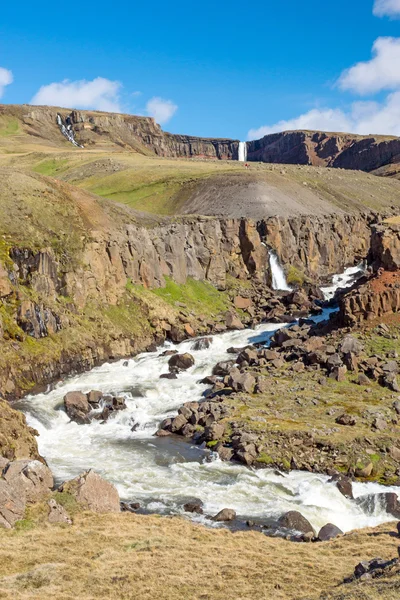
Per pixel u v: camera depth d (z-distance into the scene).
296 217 120.69
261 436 42.81
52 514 28.62
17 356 59.00
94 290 75.12
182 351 73.00
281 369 57.03
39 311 64.25
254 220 117.25
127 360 69.00
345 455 40.28
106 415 52.06
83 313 71.69
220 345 74.06
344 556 26.02
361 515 34.31
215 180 144.25
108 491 31.86
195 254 95.75
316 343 60.12
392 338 57.97
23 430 38.62
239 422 45.31
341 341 58.00
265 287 102.31
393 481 38.16
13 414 38.91
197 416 47.97
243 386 52.69
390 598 17.83
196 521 31.69
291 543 28.34
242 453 40.88
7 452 35.81
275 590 21.58
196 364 65.38
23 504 28.78
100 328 71.25
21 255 67.12
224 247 102.88
